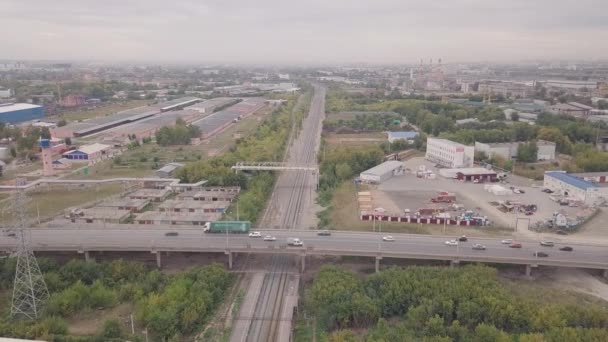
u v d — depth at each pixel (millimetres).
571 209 156500
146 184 184125
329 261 120062
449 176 199000
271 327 90375
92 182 175125
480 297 91250
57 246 114812
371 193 175875
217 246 115562
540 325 84812
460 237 124125
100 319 91875
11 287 103375
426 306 89750
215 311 96062
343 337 82000
